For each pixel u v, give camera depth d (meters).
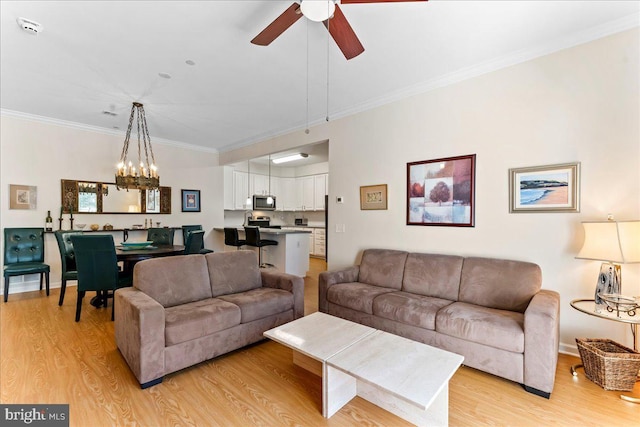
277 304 2.86
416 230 3.42
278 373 2.29
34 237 4.33
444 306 2.55
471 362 2.24
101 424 1.71
